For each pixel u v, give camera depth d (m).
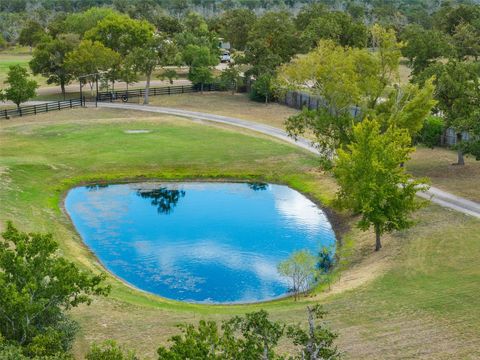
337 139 57.75
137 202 60.28
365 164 43.97
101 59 106.38
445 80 61.22
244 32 151.38
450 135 71.81
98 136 80.62
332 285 40.91
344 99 58.28
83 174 66.50
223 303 40.12
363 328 32.00
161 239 50.91
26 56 169.12
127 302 36.56
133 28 126.56
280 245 49.66
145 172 67.81
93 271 42.69
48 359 20.97
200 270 45.25
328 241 50.56
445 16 151.00
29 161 67.12
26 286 23.34
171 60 108.44
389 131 46.41
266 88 104.00
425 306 34.53
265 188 64.62
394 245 45.53
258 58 114.06
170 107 101.94
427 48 108.19
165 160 70.94
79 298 26.69
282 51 119.56
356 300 36.25
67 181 64.62
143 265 45.91
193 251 48.56
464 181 58.88
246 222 54.84
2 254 24.95
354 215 54.22
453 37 127.75
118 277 43.62
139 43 127.12
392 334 31.23
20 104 104.81
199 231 52.69
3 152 72.19
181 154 73.00
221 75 115.62
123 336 31.23
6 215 50.25
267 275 44.34
